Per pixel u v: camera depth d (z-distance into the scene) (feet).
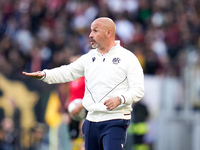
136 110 110.73
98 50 52.54
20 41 149.18
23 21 155.43
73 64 53.88
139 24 157.79
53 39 146.61
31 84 103.81
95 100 51.55
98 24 51.90
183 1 167.22
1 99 104.32
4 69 106.22
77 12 158.92
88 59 52.90
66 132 96.43
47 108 101.91
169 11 163.53
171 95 113.39
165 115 112.27
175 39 153.07
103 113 51.31
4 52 142.61
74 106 68.69
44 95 102.47
